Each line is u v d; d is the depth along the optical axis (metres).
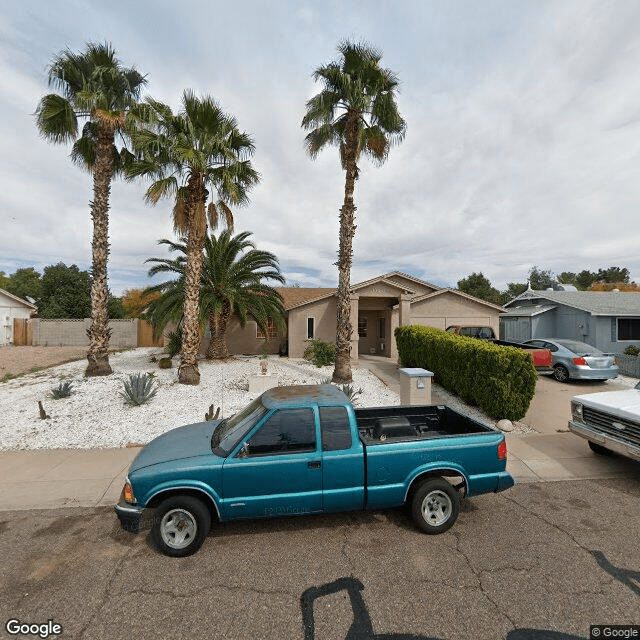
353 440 4.18
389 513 4.63
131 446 7.09
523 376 7.88
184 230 11.62
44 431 7.73
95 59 11.91
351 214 12.12
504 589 3.25
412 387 7.70
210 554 3.81
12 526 4.38
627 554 3.76
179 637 2.77
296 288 25.50
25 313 27.58
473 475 4.31
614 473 5.81
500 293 50.25
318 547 3.92
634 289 44.00
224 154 11.09
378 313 22.45
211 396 10.36
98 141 11.70
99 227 11.98
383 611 3.01
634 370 13.93
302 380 12.55
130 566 3.63
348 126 11.88
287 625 2.88
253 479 3.92
